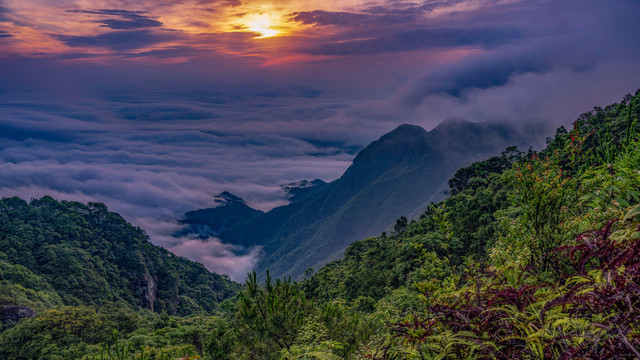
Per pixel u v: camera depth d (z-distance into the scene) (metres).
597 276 1.63
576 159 3.10
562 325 1.48
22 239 131.38
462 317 1.75
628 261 1.52
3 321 80.00
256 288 5.56
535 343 1.47
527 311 1.66
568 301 1.53
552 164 3.09
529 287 1.80
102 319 57.44
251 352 5.28
